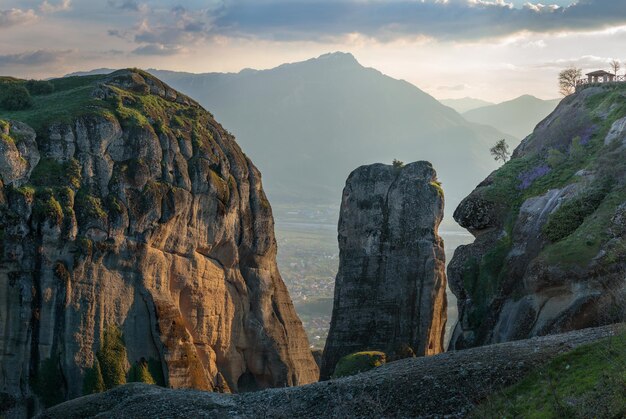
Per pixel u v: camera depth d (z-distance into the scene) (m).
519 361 66.19
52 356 114.94
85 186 120.88
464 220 105.00
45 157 120.44
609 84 115.31
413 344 116.94
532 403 60.75
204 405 76.44
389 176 121.94
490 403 62.38
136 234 122.62
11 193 115.12
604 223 88.19
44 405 113.19
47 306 115.38
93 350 117.00
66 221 116.88
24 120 122.31
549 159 105.38
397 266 119.12
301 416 69.12
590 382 59.97
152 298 122.50
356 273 120.69
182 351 123.00
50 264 116.06
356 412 66.75
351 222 122.19
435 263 118.19
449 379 66.44
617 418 55.47
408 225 119.62
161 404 78.00
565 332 78.81
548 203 98.38
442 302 119.88
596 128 107.00
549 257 87.56
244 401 76.06
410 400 65.88
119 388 85.12
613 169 95.88
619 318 78.81
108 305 119.50
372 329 118.44
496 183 106.69
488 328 95.25
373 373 72.62
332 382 73.38
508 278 95.69
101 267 119.56
